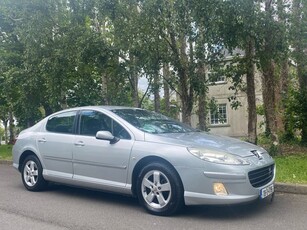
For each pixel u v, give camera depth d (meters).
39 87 13.89
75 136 7.00
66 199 7.05
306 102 14.45
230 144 5.97
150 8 10.12
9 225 5.53
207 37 9.87
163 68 11.95
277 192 7.33
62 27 12.27
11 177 9.78
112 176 6.36
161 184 5.80
